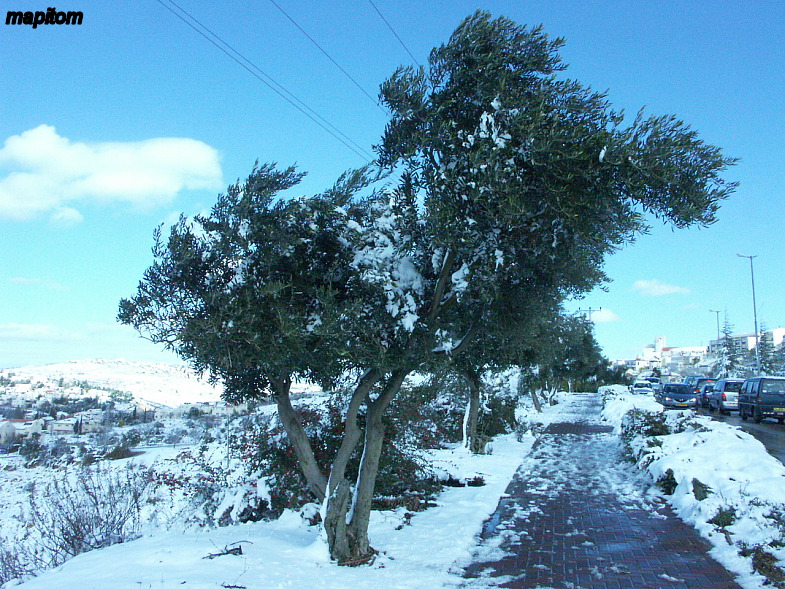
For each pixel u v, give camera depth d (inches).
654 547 270.1
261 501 340.5
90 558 247.6
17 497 500.4
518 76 228.8
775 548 238.1
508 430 759.7
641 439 516.1
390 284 231.9
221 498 360.2
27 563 309.4
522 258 224.2
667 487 383.2
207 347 207.5
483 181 201.5
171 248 217.3
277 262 224.1
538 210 211.9
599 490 407.8
